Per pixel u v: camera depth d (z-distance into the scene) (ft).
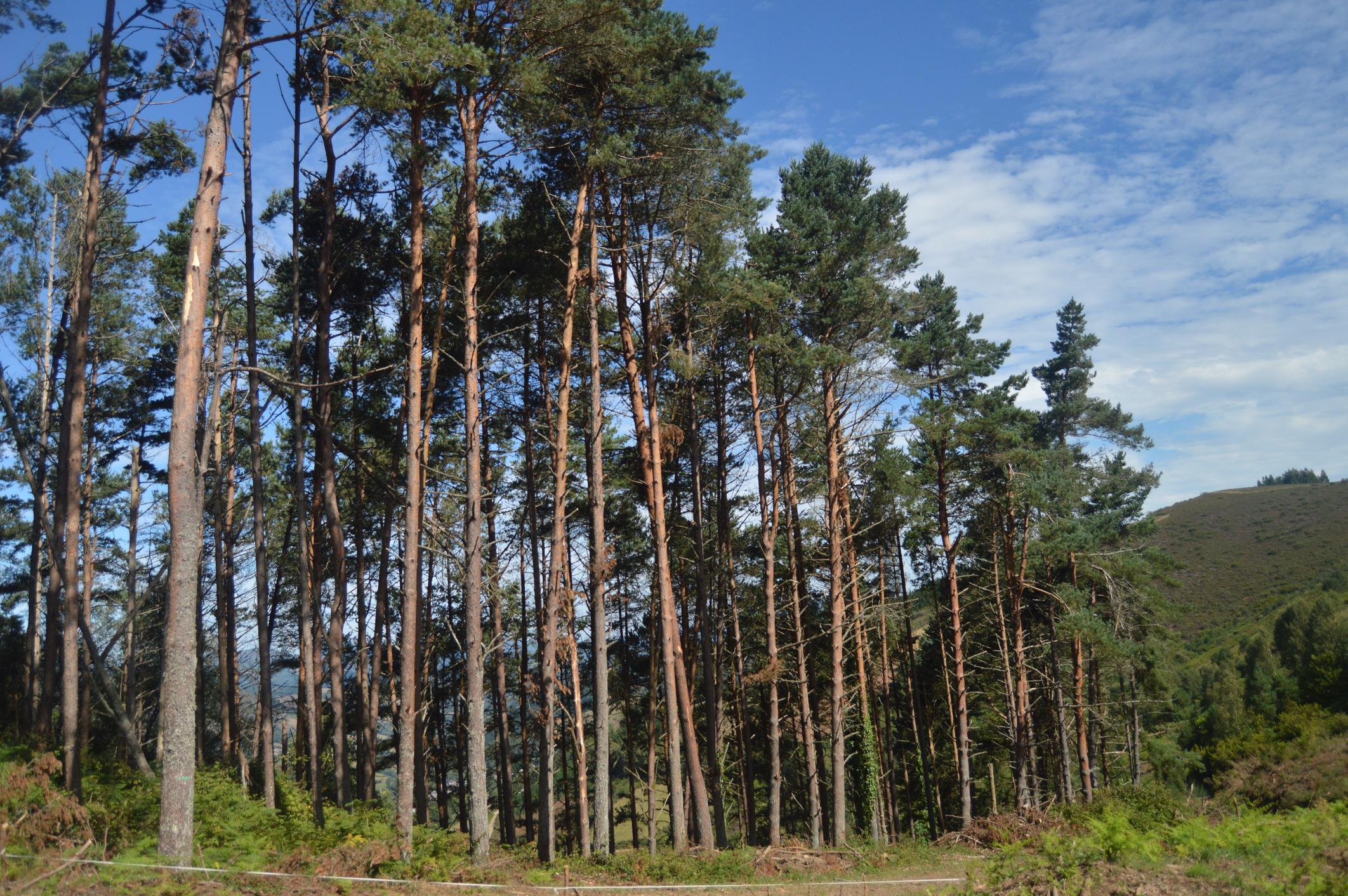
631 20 55.83
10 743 48.91
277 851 39.99
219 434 76.28
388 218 71.61
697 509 79.00
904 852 64.34
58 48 60.03
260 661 58.59
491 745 123.34
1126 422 120.67
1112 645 88.58
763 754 107.55
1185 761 110.52
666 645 65.92
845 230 78.38
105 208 60.54
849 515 94.68
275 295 73.77
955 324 110.01
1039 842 49.24
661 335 71.61
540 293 68.85
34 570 73.36
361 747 76.59
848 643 97.91
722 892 48.98
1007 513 99.45
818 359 70.33
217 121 38.55
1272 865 34.94
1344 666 123.85
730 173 70.08
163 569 75.41
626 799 133.08
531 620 95.30
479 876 43.47
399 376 77.82
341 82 61.05
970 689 118.21
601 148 56.59
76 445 53.42
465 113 53.21
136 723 86.58
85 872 30.30
